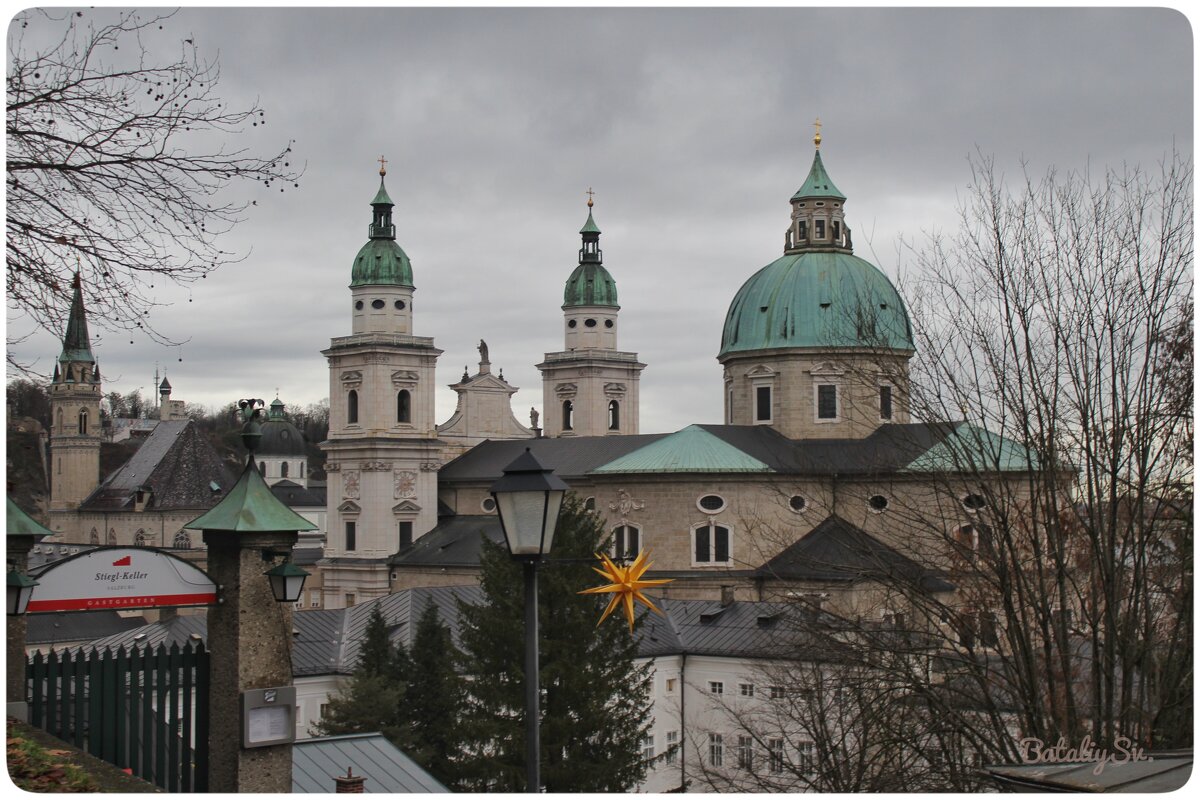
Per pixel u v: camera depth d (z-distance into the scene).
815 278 107.88
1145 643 35.31
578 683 59.94
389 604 89.44
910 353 51.56
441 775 61.97
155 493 174.25
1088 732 35.59
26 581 23.94
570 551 64.44
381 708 69.25
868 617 59.91
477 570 125.75
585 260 167.38
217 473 178.75
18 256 26.88
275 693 26.12
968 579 45.16
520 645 61.91
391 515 138.75
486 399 153.12
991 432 45.12
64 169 27.00
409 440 139.25
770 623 82.00
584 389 163.50
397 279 142.00
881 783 38.69
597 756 60.72
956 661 39.31
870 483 53.34
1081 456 38.34
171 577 25.77
